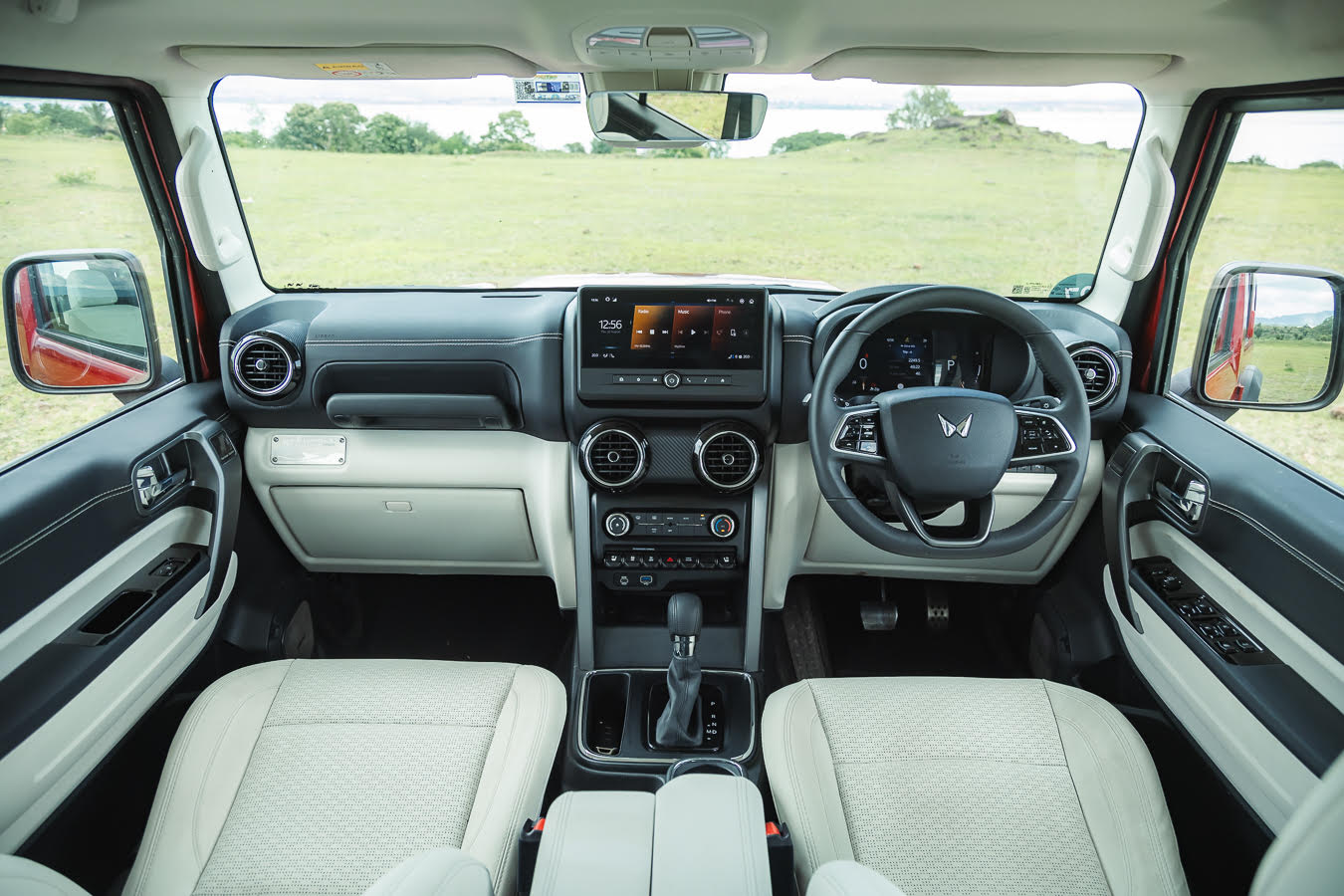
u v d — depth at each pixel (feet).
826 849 4.61
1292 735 4.77
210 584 6.91
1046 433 6.08
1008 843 4.61
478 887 2.88
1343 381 5.83
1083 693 5.60
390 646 9.00
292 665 5.93
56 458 5.98
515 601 9.59
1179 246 7.54
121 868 5.71
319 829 4.69
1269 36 5.53
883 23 5.61
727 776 4.00
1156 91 7.18
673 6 5.20
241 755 5.15
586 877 3.36
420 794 4.93
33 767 4.78
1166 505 6.72
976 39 5.99
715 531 7.35
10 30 5.23
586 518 7.44
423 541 8.20
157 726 6.19
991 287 8.48
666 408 7.08
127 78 6.75
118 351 7.11
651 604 7.89
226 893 4.32
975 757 5.15
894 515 7.07
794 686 5.84
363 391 7.51
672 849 3.44
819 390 5.82
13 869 3.18
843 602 9.62
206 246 7.62
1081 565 7.87
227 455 7.39
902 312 5.74
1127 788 4.85
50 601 5.29
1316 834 2.49
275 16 5.53
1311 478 5.73
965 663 8.90
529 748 5.28
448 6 5.29
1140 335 7.98
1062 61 6.53
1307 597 5.04
